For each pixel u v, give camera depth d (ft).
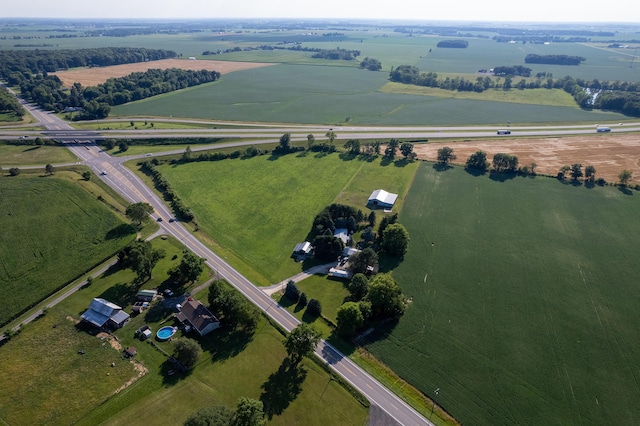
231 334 313.53
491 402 262.06
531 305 345.31
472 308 341.62
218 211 500.74
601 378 279.08
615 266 394.93
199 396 261.03
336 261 409.28
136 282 368.07
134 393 262.06
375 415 253.44
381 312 333.83
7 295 344.08
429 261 402.52
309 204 517.96
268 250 426.10
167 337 307.37
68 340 302.25
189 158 644.27
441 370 285.02
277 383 272.31
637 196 532.73
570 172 597.93
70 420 244.01
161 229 457.27
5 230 421.18
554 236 445.78
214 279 376.68
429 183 576.61
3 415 245.65
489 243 432.66
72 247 408.46
